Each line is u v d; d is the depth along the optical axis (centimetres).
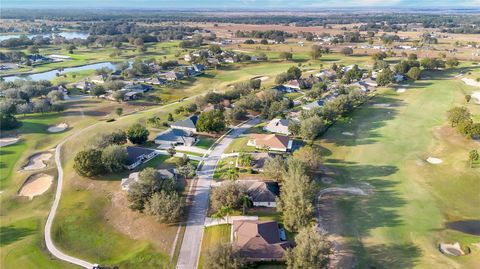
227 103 16125
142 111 16050
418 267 6494
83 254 7056
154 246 7200
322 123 12488
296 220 7219
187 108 15262
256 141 11562
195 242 7288
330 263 6581
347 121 13925
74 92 19150
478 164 9975
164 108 15962
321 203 8469
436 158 10719
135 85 19538
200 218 8019
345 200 8606
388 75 19050
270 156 10244
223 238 7281
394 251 6919
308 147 10644
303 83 19275
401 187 9175
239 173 9788
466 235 7362
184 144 11925
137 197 8125
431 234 7400
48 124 14250
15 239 7488
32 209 8594
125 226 7856
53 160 11119
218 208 8062
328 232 7431
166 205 7731
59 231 7706
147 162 10656
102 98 18112
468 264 6569
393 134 12581
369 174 9869
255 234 6869
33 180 9938
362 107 15700
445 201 8569
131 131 11831
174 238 7394
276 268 6391
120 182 9500
